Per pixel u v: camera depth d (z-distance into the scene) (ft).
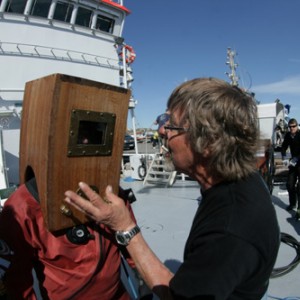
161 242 14.05
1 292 4.33
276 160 30.30
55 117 3.71
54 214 3.96
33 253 4.31
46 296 4.48
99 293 4.62
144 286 5.66
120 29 34.94
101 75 34.01
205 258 2.95
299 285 10.11
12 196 4.37
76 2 30.91
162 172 29.68
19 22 29.04
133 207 20.77
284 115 60.39
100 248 4.55
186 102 3.38
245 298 3.17
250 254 2.94
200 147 3.28
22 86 29.50
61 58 31.30
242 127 3.25
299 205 16.79
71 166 3.98
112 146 4.38
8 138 28.53
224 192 3.32
